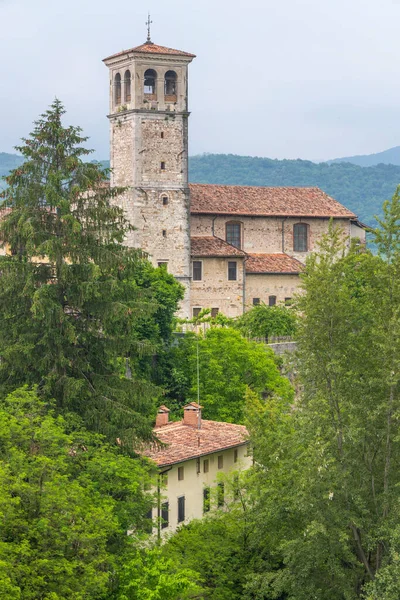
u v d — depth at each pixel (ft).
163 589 284.20
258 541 334.44
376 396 316.40
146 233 635.25
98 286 346.13
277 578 316.40
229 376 520.83
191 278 653.30
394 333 309.01
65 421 320.09
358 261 328.08
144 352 359.46
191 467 406.00
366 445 317.01
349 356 319.27
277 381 529.04
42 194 349.82
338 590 313.73
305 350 321.52
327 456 307.99
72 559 269.44
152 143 634.43
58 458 287.07
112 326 353.51
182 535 356.79
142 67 629.10
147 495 324.80
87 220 354.33
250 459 444.55
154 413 443.32
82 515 276.41
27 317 346.54
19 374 343.67
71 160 350.23
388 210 323.98
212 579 340.80
